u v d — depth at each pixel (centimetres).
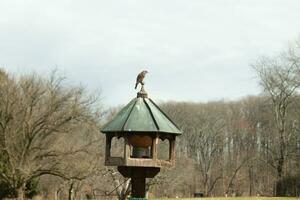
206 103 9825
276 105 6606
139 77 1189
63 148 4644
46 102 4647
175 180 6825
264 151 8931
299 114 6650
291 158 6750
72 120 4681
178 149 9512
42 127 4606
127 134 1120
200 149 9494
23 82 4678
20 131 4584
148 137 1128
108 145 1148
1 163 4628
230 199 4809
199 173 9269
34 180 5231
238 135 9606
